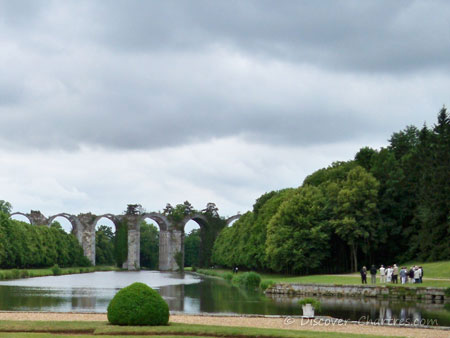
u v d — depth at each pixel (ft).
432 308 152.05
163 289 244.01
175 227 561.43
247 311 145.18
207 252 577.84
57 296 191.93
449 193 265.13
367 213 288.30
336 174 337.72
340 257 307.58
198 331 92.22
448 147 280.92
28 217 506.89
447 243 264.93
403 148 369.50
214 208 588.91
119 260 533.55
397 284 192.44
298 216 298.56
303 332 92.53
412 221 293.43
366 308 151.84
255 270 397.60
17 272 348.38
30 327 94.79
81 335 89.51
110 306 100.48
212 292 223.30
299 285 207.72
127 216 539.70
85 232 527.81
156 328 94.43
